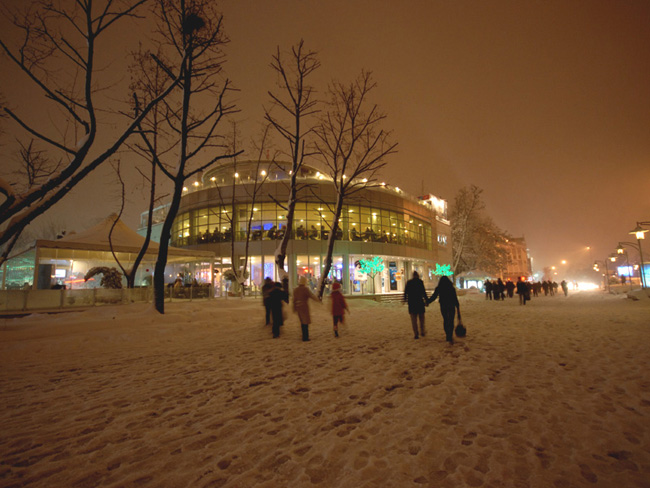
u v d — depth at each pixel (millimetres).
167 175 14133
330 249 20766
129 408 4434
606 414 3795
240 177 34188
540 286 39188
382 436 3404
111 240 20484
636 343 7730
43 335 10180
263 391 4988
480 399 4355
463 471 2740
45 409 4465
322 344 8859
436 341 8711
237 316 15344
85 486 2656
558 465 2801
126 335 10312
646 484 2502
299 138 19562
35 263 16734
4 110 8109
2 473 2875
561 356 6660
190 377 5922
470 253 52156
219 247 30609
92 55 8945
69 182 9070
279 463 2941
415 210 40375
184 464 2967
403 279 39156
